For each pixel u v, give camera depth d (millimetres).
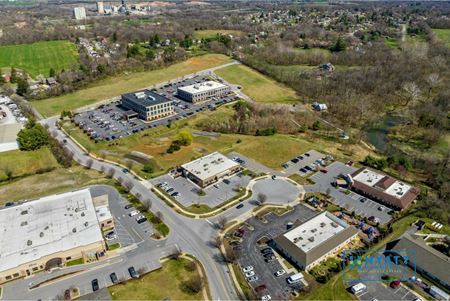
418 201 121875
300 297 84688
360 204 120250
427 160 149875
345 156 154125
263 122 183250
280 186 130500
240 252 98812
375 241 101438
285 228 108250
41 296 84875
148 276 90188
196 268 93188
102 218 106875
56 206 112188
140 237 104250
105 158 151375
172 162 147375
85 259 95562
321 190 128125
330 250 96500
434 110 189625
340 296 84812
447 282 86500
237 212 115812
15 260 90625
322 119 196875
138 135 171750
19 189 129875
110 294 84375
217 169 136000
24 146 152625
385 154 159625
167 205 119062
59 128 181000
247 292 85875
